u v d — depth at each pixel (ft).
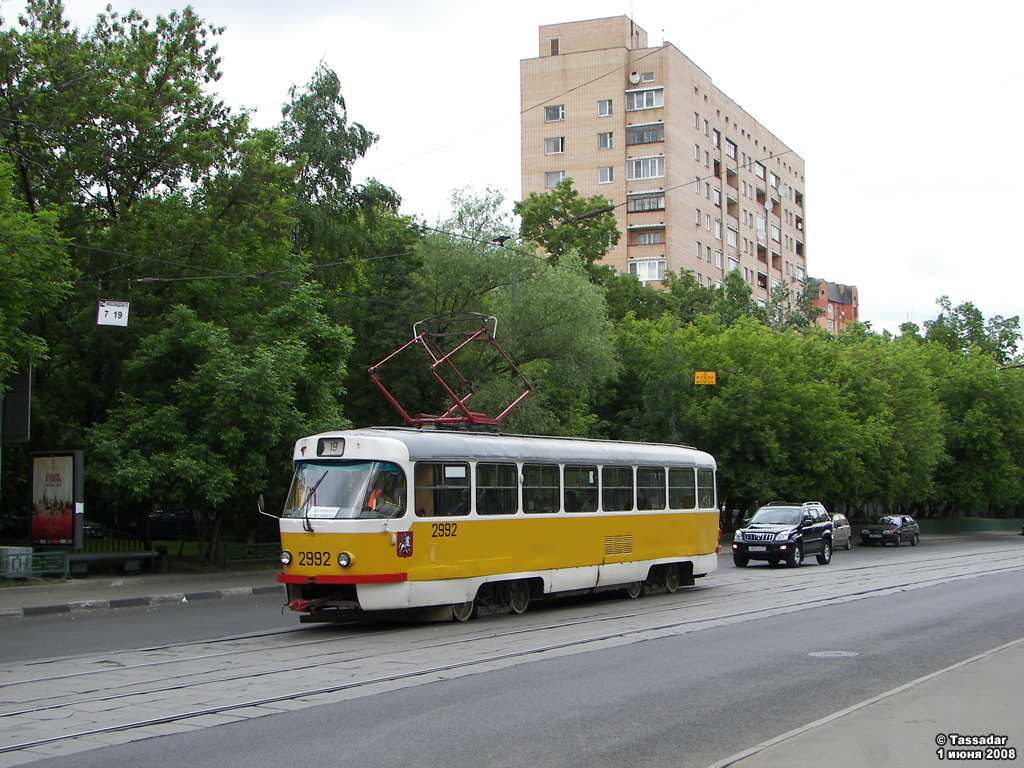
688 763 23.93
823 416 146.41
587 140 244.63
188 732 27.12
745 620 54.19
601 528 63.31
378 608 48.44
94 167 89.10
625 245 240.94
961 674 35.09
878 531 158.30
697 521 74.02
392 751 25.03
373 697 32.04
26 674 36.73
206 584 77.46
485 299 118.32
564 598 67.10
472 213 116.06
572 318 114.73
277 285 95.30
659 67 240.53
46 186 90.58
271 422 81.20
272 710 29.96
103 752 24.99
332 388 92.84
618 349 155.22
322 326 89.71
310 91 129.49
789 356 151.43
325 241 119.44
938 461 183.42
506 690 33.27
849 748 24.31
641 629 49.88
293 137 127.65
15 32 84.94
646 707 30.55
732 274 221.66
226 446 80.48
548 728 27.63
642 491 68.03
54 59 85.76
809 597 67.72
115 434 81.25
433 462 51.60
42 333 88.89
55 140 86.53
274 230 98.27
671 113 238.89
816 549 106.52
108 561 85.87
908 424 172.35
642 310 192.75
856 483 158.20
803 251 326.24
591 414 141.38
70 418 91.97
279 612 60.34
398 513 49.39
